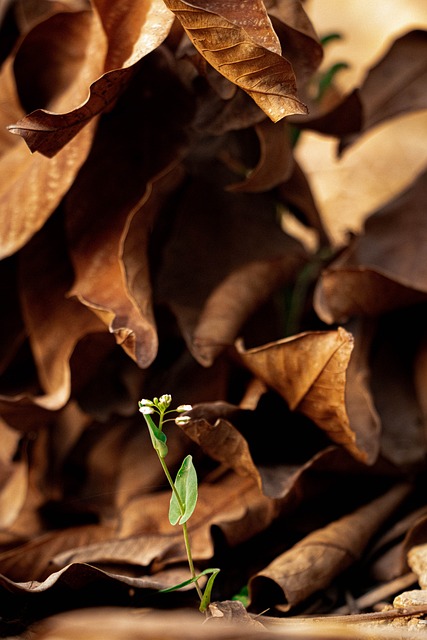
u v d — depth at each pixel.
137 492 0.73
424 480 0.73
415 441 0.73
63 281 0.71
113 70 0.61
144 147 0.68
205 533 0.68
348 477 0.71
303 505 0.71
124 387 0.74
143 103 0.68
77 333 0.70
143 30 0.62
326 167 1.19
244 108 0.66
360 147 1.19
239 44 0.58
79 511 0.74
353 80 1.20
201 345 0.70
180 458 0.73
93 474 0.75
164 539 0.68
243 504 0.69
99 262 0.68
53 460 0.75
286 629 0.58
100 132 0.68
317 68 0.66
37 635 0.59
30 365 0.75
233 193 0.76
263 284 0.73
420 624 0.59
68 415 0.76
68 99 0.67
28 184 0.67
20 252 0.71
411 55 0.74
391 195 1.13
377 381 0.75
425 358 0.75
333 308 0.72
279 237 0.75
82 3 0.72
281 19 0.63
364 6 1.24
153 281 0.72
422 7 1.21
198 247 0.73
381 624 0.59
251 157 0.74
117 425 0.76
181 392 0.74
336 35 0.83
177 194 0.74
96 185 0.69
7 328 0.74
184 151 0.68
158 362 0.76
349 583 0.68
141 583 0.61
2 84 0.70
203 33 0.58
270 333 0.77
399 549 0.68
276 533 0.70
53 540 0.69
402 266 0.74
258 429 0.69
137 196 0.68
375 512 0.70
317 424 0.68
